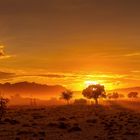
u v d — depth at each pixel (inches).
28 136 2406.5
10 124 3255.4
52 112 5698.8
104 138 2294.5
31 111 6082.7
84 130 2741.1
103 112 5674.2
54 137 2357.3
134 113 5236.2
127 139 2231.8
